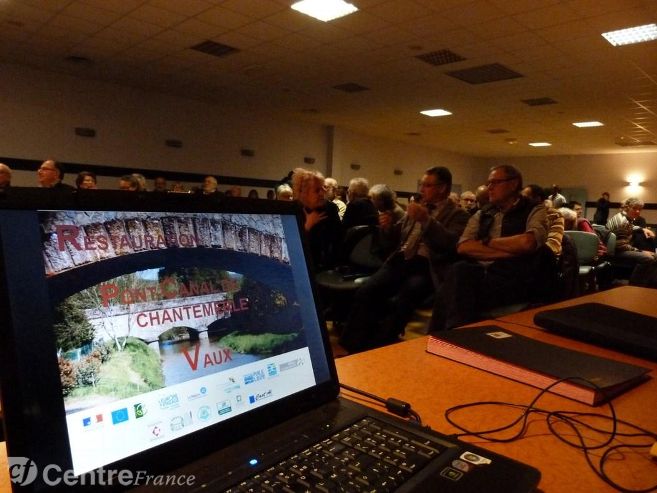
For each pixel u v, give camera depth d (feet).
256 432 1.76
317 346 2.15
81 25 16.37
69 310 1.39
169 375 1.59
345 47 17.76
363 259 11.10
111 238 1.55
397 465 1.57
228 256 1.91
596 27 14.82
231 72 21.74
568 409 2.29
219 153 29.66
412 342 3.40
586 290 13.89
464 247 7.43
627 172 42.78
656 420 2.20
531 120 29.84
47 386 1.29
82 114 23.82
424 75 20.98
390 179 41.37
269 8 14.46
